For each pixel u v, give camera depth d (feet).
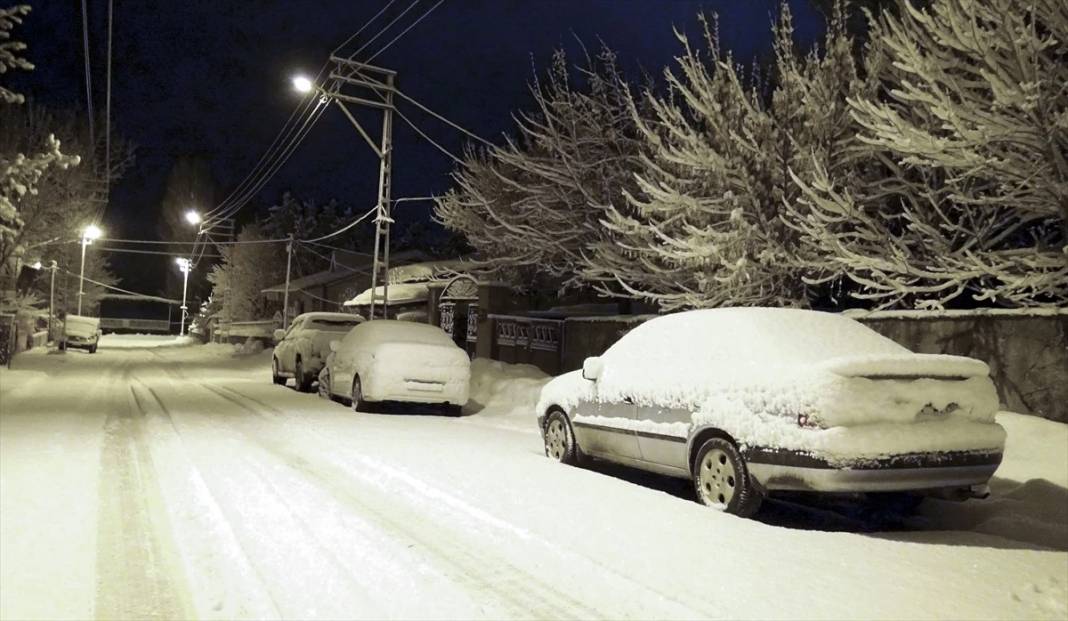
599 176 55.16
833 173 38.50
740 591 16.03
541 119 62.69
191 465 28.43
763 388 21.49
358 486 25.22
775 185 39.68
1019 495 24.22
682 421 23.97
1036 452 27.37
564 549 18.69
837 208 33.88
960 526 23.30
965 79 32.53
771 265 39.11
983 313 31.60
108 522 20.68
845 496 25.46
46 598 15.37
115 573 16.83
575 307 73.46
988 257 32.58
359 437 36.14
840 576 17.03
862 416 19.94
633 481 28.81
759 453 21.08
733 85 41.52
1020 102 26.91
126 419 42.01
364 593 15.81
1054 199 29.91
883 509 25.02
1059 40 29.09
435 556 18.12
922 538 20.80
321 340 60.90
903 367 20.51
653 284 47.06
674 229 43.57
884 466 19.85
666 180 45.19
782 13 41.29
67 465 27.99
